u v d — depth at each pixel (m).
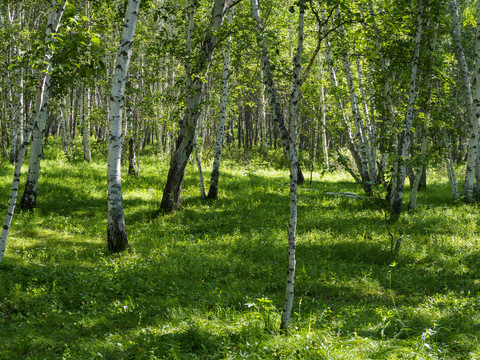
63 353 4.61
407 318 5.96
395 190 12.80
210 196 15.27
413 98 12.45
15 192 6.66
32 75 12.23
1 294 6.12
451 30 16.58
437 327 5.55
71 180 16.95
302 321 5.73
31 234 10.51
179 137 13.45
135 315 5.87
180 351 4.65
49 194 14.52
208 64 13.30
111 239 9.41
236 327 5.38
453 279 8.18
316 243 10.31
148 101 18.33
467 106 16.55
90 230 11.36
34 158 12.77
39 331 5.18
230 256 9.30
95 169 20.20
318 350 4.43
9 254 8.48
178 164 13.35
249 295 7.10
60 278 7.03
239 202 14.91
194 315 5.84
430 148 13.12
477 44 15.24
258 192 16.94
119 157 9.47
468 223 12.31
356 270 8.63
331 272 8.34
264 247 9.94
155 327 5.43
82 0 13.25
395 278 8.23
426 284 7.91
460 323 5.69
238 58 11.19
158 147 29.44
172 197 13.36
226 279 7.85
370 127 19.67
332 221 12.38
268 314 5.56
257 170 25.23
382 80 13.77
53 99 21.95
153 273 7.70
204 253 9.34
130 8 9.14
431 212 13.84
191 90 12.73
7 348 4.65
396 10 11.05
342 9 5.62
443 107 14.50
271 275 8.22
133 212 13.34
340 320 5.79
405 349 4.51
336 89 17.47
